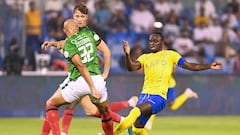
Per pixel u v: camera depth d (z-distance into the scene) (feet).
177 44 205.77
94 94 83.71
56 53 188.75
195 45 207.82
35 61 188.14
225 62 205.67
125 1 208.64
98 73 86.38
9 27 190.80
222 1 217.36
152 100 89.35
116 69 198.70
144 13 208.23
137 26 206.59
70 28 93.09
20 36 190.90
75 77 85.92
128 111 171.42
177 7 212.64
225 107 183.01
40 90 172.76
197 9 213.87
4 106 171.63
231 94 183.21
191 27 210.59
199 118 173.47
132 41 204.13
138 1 209.46
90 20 200.64
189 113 181.37
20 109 172.35
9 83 171.83
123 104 110.63
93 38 87.56
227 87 183.01
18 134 127.44
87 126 146.92
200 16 212.64
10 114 171.83
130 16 207.31
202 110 181.57
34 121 160.15
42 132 91.25
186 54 205.67
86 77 83.61
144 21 207.82
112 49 200.64
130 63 89.76
